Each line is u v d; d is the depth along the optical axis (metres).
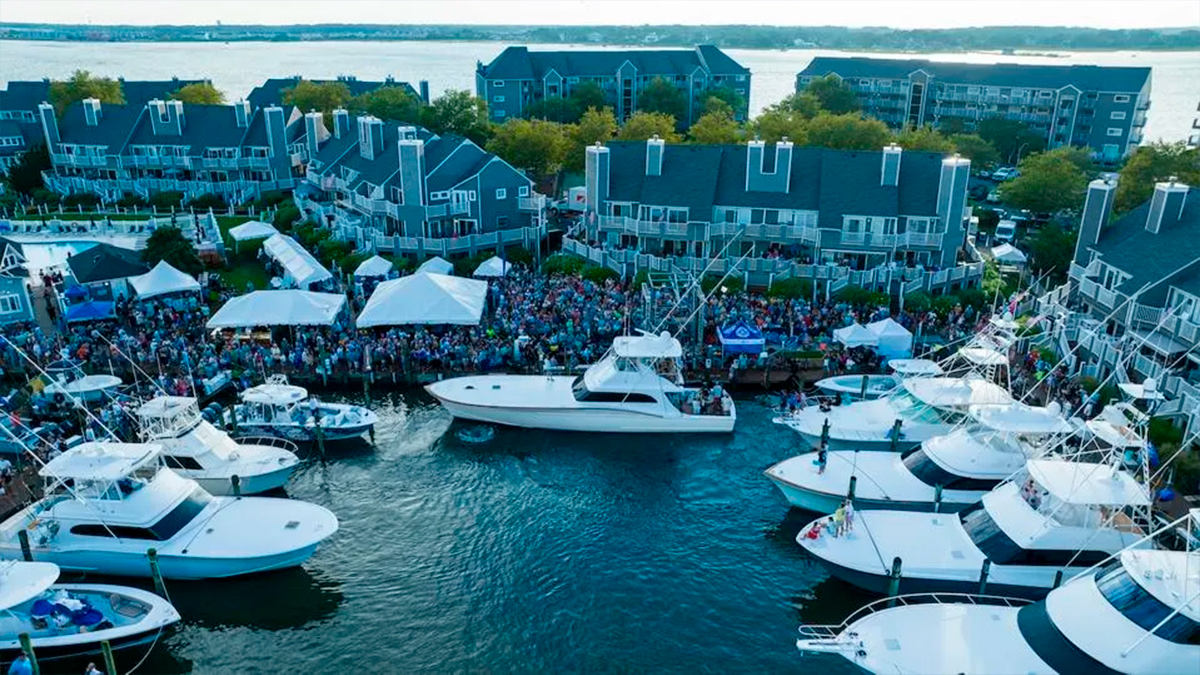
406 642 28.39
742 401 46.19
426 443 41.75
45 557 29.69
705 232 64.50
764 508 36.59
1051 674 23.34
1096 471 29.14
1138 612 23.27
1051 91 126.00
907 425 38.34
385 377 47.25
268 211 86.94
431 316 49.06
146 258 59.84
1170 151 82.50
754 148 65.12
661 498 37.22
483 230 72.50
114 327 52.28
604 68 144.62
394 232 71.94
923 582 28.53
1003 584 28.09
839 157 66.69
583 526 35.12
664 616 29.72
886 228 62.53
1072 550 28.14
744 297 56.75
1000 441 33.62
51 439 38.47
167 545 29.97
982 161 110.75
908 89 141.25
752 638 28.72
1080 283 51.69
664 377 42.84
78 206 91.50
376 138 80.31
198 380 45.38
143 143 96.62
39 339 48.91
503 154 96.12
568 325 49.97
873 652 24.61
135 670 27.12
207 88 127.50
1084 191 84.12
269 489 36.66
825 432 36.44
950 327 53.09
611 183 68.38
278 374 46.66
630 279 62.28
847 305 55.03
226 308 49.09
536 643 28.36
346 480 38.31
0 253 57.03
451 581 31.53
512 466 39.69
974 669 23.75
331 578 31.62
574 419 42.09
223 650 28.06
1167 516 32.22
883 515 31.45
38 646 25.42
